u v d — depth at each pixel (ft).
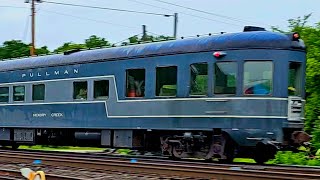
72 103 72.54
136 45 66.54
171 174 47.09
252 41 56.34
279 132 55.88
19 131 81.25
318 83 80.02
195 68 59.67
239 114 56.49
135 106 64.95
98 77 69.41
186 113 60.08
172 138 62.75
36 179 33.73
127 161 58.39
